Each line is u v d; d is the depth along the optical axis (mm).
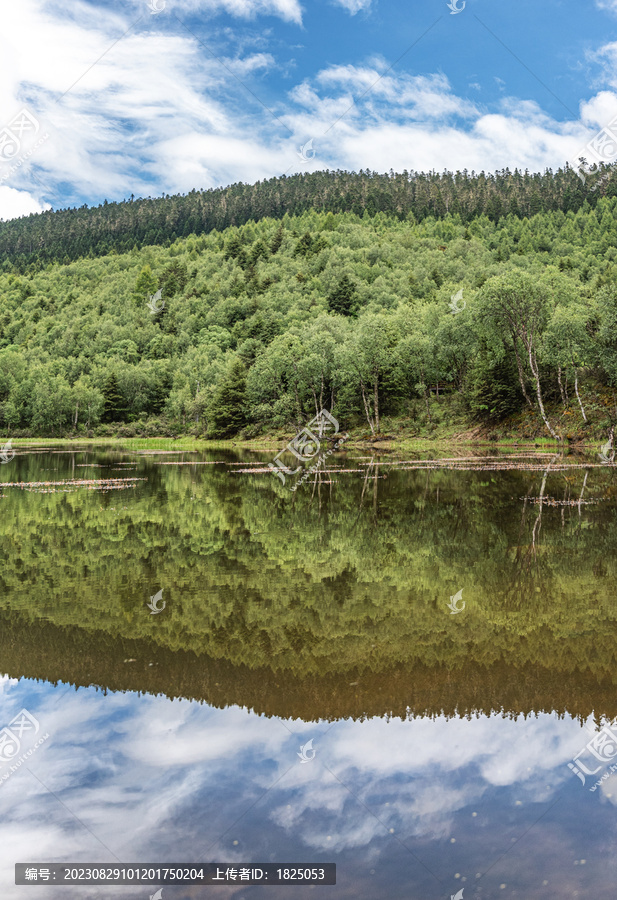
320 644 8945
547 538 16359
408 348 77312
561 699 7277
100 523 19531
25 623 9945
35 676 8055
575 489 27156
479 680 7758
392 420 80438
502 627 9523
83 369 136750
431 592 11477
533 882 4555
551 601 10797
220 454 64875
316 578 12570
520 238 193250
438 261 162625
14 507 23094
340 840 5070
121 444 94000
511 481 30906
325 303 135000
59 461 52875
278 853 4930
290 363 82500
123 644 9047
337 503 23922
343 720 6902
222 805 5621
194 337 147625
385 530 17938
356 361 75625
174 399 116438
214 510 22297
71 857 4969
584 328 54000
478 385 70000
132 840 5129
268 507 23000
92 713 7156
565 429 57688
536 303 57250
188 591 11703
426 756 6250
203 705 7301
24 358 141375
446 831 5195
